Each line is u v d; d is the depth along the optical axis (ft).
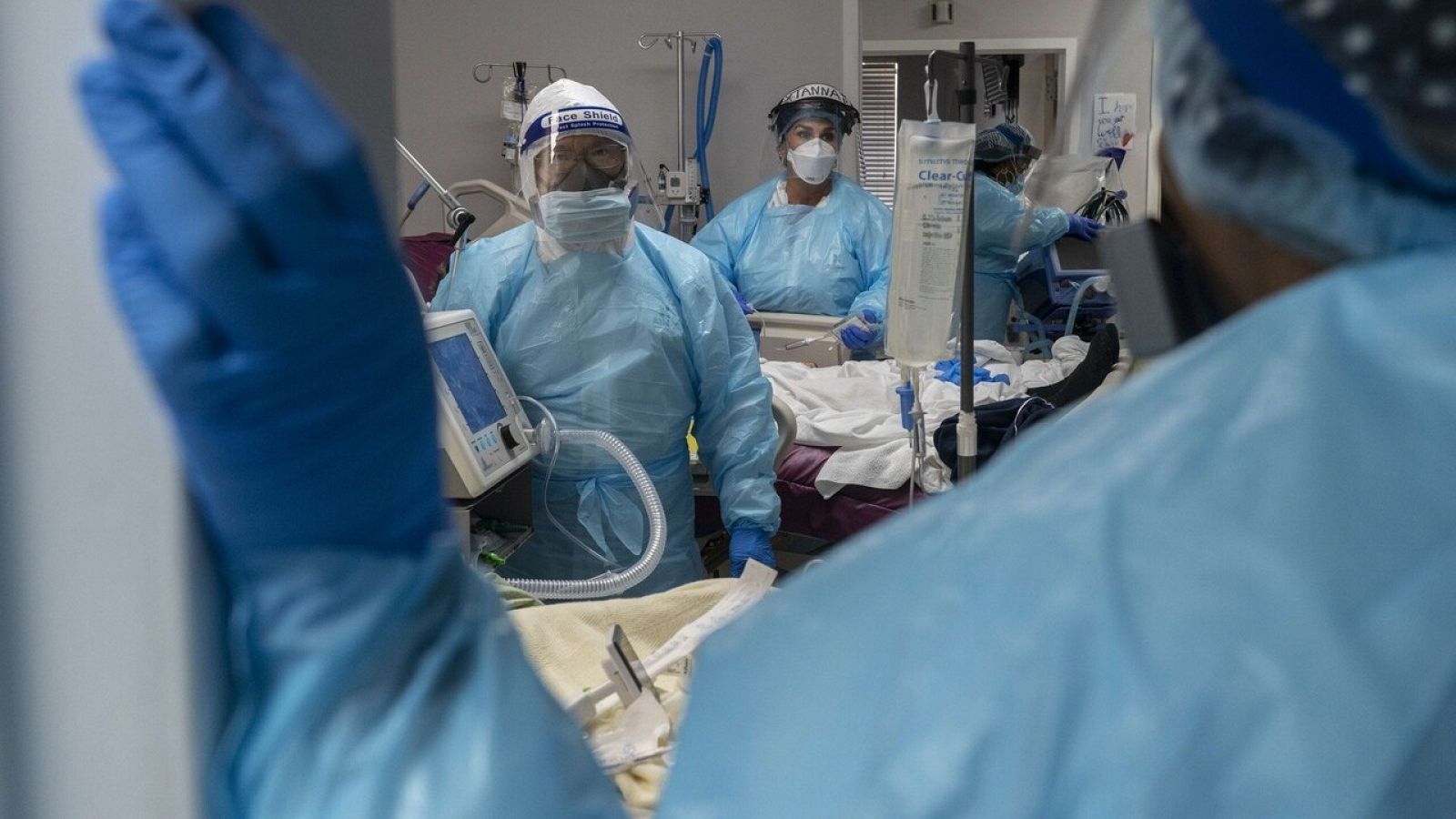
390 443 1.55
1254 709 1.15
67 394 1.44
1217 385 1.40
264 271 1.36
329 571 1.51
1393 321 1.31
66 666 1.48
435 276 10.48
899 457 8.68
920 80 18.20
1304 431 1.28
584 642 4.73
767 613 1.58
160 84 1.32
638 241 7.87
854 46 15.98
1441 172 1.33
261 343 1.37
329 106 1.48
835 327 11.73
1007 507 1.45
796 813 1.29
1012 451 1.59
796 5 15.96
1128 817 1.14
